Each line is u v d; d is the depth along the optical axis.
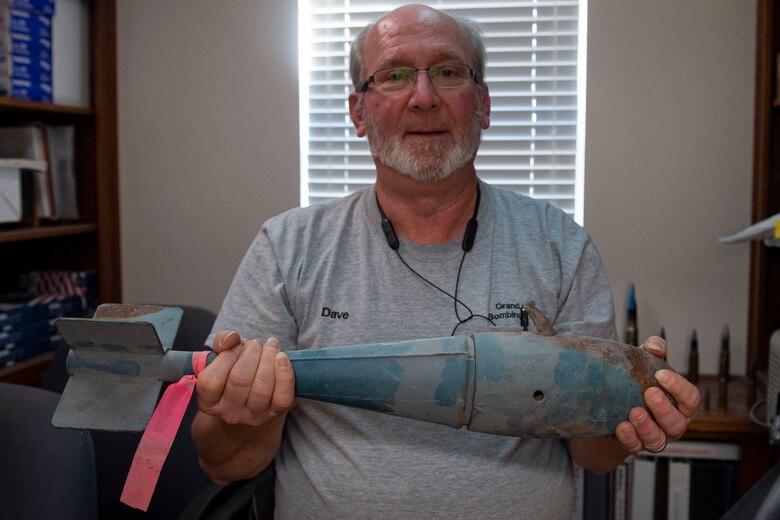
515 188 2.17
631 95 1.98
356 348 0.84
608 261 2.03
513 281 1.16
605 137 2.00
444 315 1.13
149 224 2.25
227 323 1.18
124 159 2.24
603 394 0.81
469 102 1.15
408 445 1.08
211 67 2.17
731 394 1.86
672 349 2.03
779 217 1.48
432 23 1.16
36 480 1.10
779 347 1.59
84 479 1.15
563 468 1.16
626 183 2.00
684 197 1.99
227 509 1.22
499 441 1.09
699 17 1.94
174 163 2.22
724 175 1.96
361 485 1.07
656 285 2.02
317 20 2.19
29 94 1.93
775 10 1.85
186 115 2.20
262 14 2.13
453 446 1.08
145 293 2.28
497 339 0.83
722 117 1.95
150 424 0.81
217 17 2.15
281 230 1.22
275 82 2.15
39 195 2.06
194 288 2.25
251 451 1.10
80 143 2.21
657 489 1.78
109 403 0.81
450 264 1.17
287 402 0.82
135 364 0.82
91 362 0.82
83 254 2.26
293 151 2.17
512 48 2.11
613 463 1.12
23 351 1.99
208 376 0.80
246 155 2.19
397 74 1.15
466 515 1.06
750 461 1.72
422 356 0.81
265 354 0.83
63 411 0.81
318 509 1.10
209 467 1.17
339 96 2.20
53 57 2.02
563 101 2.12
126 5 2.18
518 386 0.80
